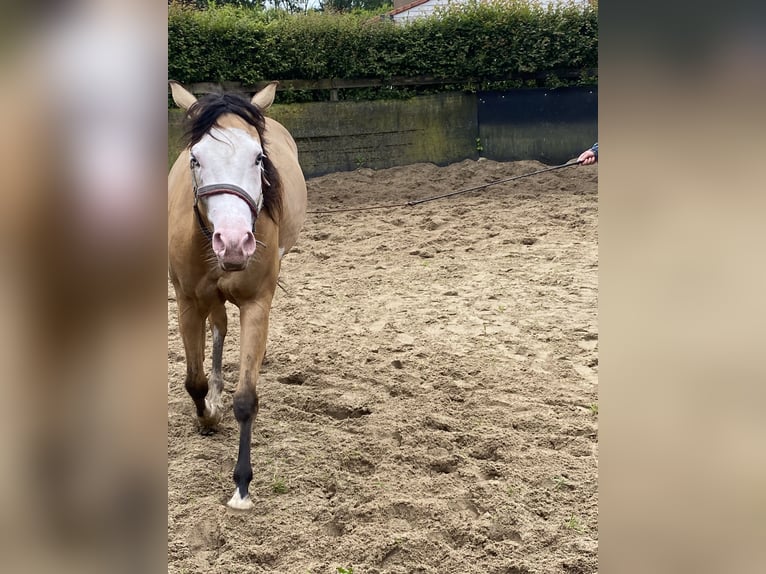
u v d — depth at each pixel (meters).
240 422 2.93
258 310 3.11
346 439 3.42
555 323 5.14
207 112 2.79
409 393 3.97
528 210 8.73
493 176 10.74
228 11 11.64
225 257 2.54
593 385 4.10
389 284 6.20
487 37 12.02
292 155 4.41
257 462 3.21
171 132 10.48
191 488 2.96
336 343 4.79
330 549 2.58
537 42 12.05
